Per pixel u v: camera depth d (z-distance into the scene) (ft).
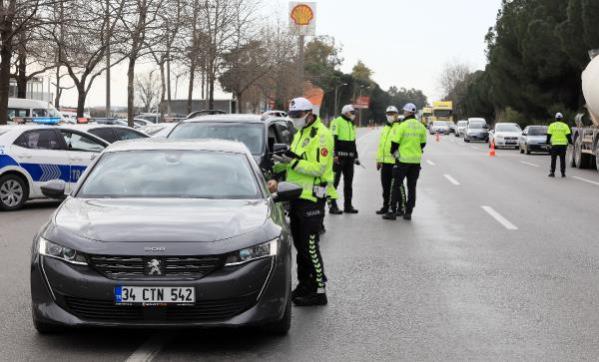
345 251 39.01
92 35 93.71
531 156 141.18
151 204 24.35
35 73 129.49
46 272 21.49
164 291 20.94
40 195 56.75
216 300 21.16
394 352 21.84
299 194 26.63
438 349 22.15
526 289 30.27
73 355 21.26
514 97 228.63
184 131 49.34
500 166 110.11
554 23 200.44
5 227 47.37
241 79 176.04
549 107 210.18
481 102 333.83
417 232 45.80
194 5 118.52
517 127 180.65
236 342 22.75
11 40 80.28
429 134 340.80
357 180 83.97
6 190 55.01
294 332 23.95
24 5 78.84
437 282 31.55
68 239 21.59
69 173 57.98
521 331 24.12
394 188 51.70
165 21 102.58
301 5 178.81
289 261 23.27
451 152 155.02
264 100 258.78
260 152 46.98
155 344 22.40
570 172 100.63
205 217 22.94
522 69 218.59
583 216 53.67
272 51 202.39
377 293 29.53
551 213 55.36
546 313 26.45
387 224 49.32
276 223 23.62
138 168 26.99
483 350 22.08
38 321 22.15
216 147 28.58
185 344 22.49
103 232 21.72
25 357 21.02
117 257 21.11
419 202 62.23
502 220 51.39
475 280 31.99
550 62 200.44
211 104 151.43
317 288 27.66
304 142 27.84
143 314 21.11
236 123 49.49
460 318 25.75
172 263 21.13
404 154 51.01
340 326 24.70
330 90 462.19
